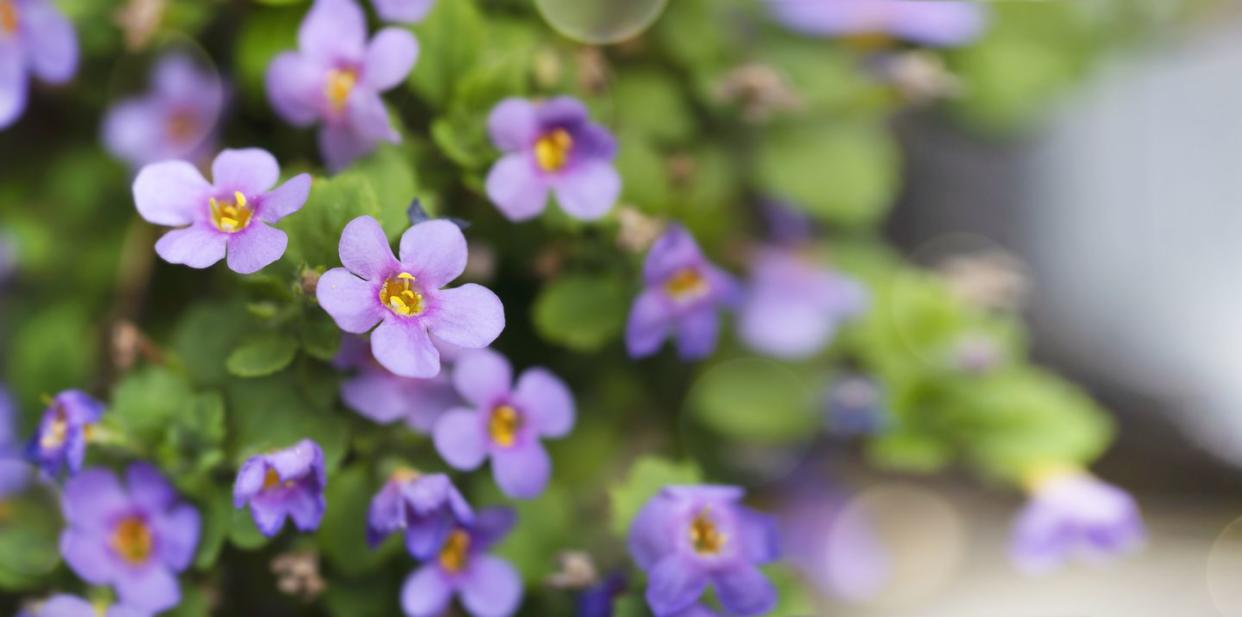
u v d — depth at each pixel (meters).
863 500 0.35
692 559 0.27
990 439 0.32
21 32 0.29
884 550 0.35
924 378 0.32
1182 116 0.37
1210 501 0.36
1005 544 0.35
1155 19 0.35
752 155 0.32
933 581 0.35
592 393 0.31
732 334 0.32
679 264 0.29
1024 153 0.37
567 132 0.28
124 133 0.30
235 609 0.29
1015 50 0.34
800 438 0.33
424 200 0.27
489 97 0.29
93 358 0.30
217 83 0.30
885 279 0.33
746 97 0.30
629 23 0.30
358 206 0.26
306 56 0.28
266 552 0.28
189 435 0.27
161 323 0.30
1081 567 0.35
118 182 0.31
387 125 0.27
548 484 0.30
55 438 0.27
